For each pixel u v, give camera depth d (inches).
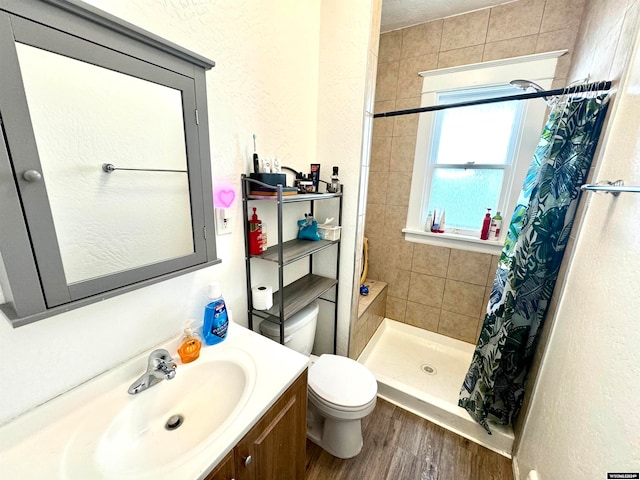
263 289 48.8
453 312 87.0
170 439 29.3
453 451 55.2
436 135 82.3
